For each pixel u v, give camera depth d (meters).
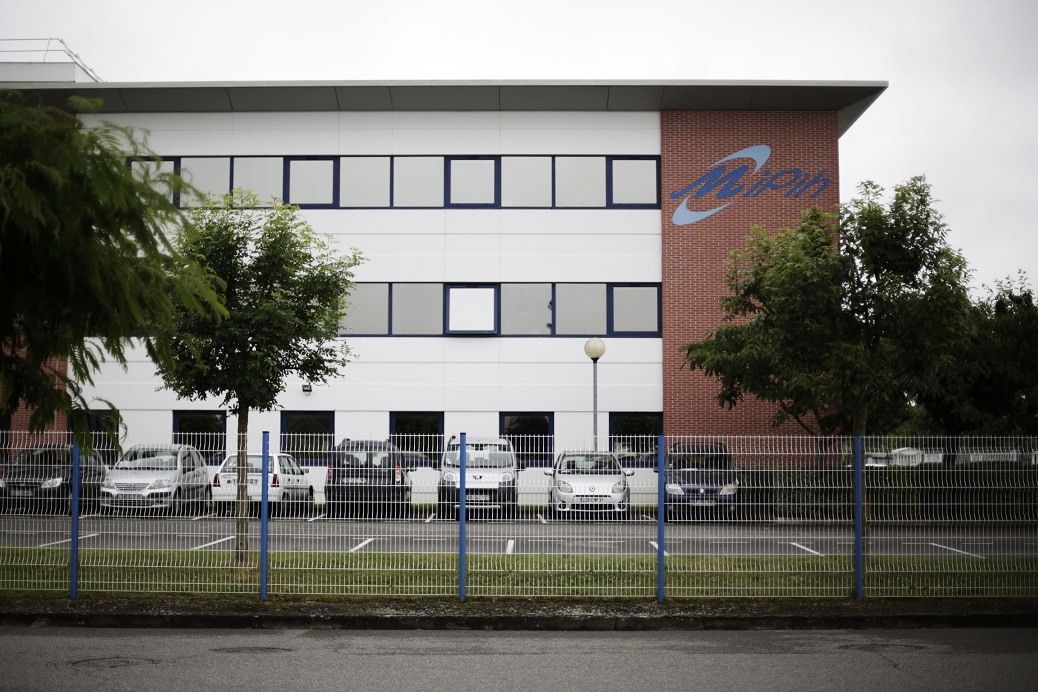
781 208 26.31
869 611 9.65
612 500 10.21
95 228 6.97
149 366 25.92
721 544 10.20
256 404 13.71
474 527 10.22
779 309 12.99
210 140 26.52
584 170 26.61
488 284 26.38
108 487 10.37
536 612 9.57
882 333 12.40
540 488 10.29
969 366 22.06
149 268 7.34
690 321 26.08
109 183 6.57
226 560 10.46
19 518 10.34
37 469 10.38
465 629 9.37
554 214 26.44
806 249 13.00
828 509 10.27
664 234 26.27
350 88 25.89
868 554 10.25
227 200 13.62
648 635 9.12
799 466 10.30
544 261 26.38
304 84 25.78
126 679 7.23
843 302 12.38
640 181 26.62
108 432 8.63
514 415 26.14
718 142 26.47
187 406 25.94
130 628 9.37
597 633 9.22
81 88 25.70
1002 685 7.08
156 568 10.38
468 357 26.19
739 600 10.18
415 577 10.21
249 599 10.20
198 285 7.95
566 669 7.66
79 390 8.38
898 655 8.16
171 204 7.14
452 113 26.62
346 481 10.26
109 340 7.46
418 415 26.17
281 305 13.12
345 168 26.53
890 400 13.20
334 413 26.05
